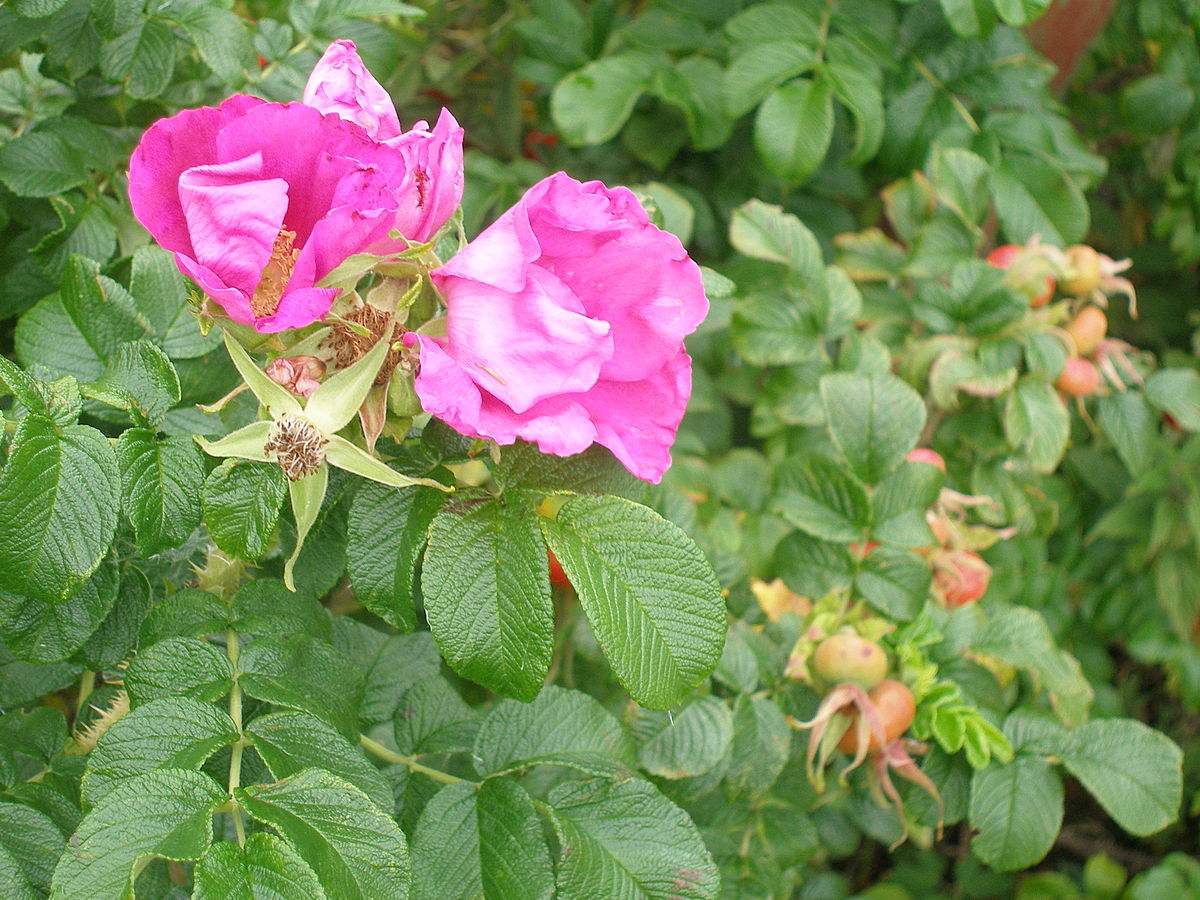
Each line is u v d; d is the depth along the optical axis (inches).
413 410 11.9
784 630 18.9
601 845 13.0
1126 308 36.9
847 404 18.3
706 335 26.2
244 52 16.3
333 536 14.0
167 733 12.0
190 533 12.6
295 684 12.9
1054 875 31.4
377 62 18.1
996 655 19.1
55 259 16.5
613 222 11.7
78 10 16.3
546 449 11.4
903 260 25.1
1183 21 28.9
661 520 12.5
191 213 11.1
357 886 11.1
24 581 11.7
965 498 20.2
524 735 13.8
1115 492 29.8
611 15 26.4
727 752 17.0
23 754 13.8
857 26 24.2
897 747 18.1
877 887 32.4
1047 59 29.6
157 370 13.1
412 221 11.8
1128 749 17.9
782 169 22.5
